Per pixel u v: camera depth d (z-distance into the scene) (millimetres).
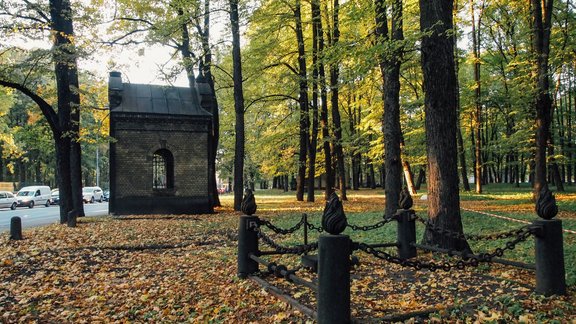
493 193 29875
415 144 27172
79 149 20047
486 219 14852
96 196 46781
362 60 11250
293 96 27359
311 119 26219
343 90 23844
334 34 22000
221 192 69125
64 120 17703
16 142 45875
